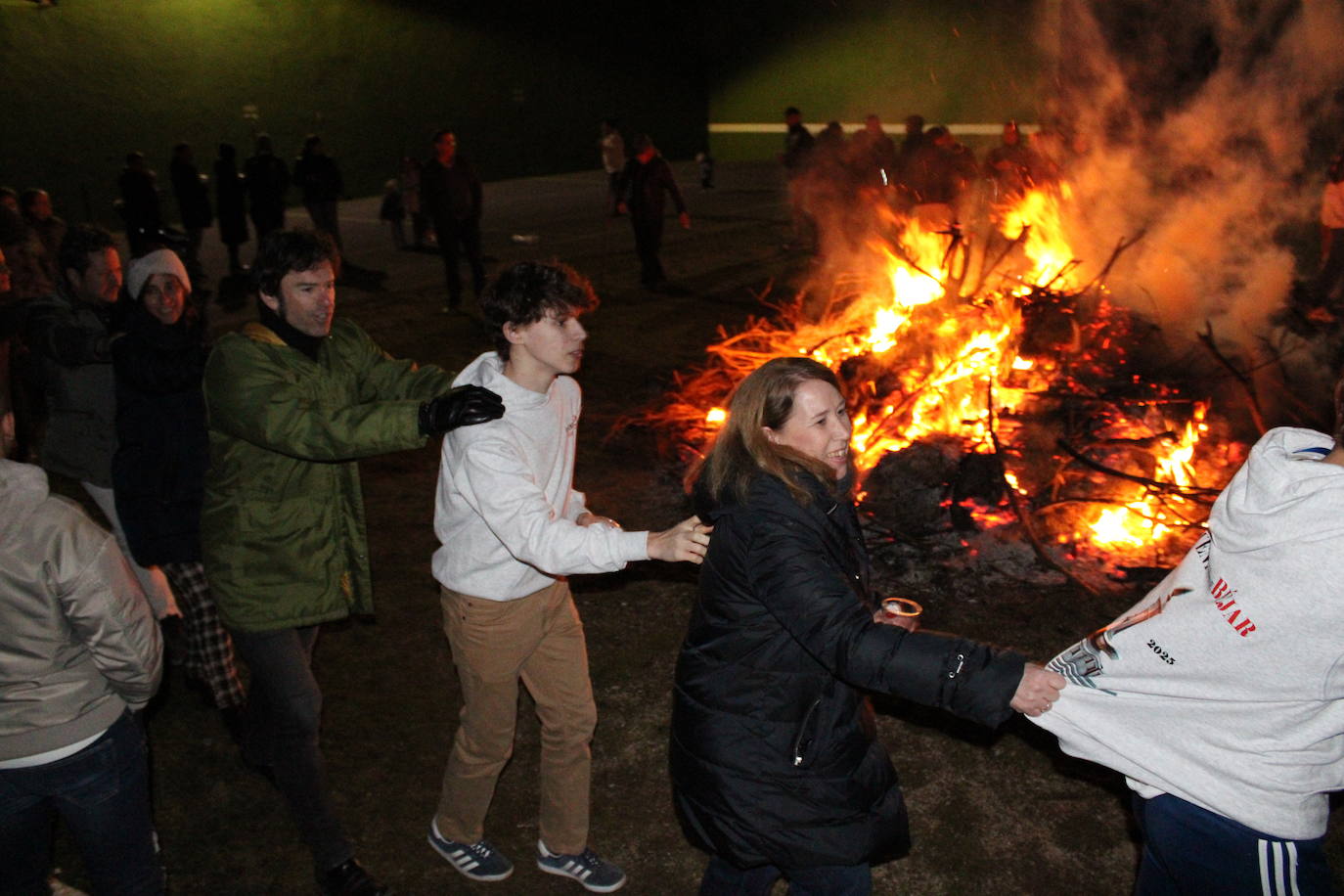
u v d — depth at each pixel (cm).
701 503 237
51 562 221
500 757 305
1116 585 477
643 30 2631
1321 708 194
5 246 737
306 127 2011
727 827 238
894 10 2364
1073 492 534
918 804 351
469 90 2286
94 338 386
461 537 274
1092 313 657
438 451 682
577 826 314
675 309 1040
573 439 292
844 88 2534
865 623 212
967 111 2284
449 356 902
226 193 1270
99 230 399
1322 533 181
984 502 537
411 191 1441
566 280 261
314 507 299
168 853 340
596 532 250
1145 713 210
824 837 235
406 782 372
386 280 1237
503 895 319
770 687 230
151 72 1770
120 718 246
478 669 284
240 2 1867
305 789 305
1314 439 201
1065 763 369
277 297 292
